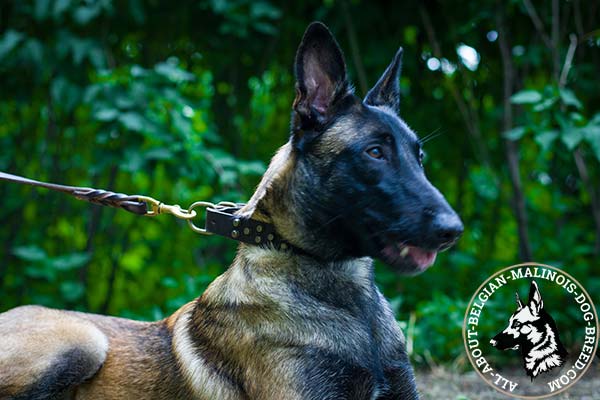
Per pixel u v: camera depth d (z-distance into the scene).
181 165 6.24
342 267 3.45
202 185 6.95
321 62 3.33
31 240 7.36
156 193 7.43
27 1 6.67
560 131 5.78
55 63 6.60
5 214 7.39
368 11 6.85
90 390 3.62
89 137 7.59
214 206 3.65
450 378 5.47
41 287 7.09
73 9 6.36
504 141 6.89
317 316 3.32
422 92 7.48
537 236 7.21
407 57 6.99
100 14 6.70
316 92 3.32
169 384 3.50
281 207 3.38
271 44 7.25
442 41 7.18
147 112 6.15
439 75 7.41
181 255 7.51
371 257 3.35
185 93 7.39
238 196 6.48
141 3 6.65
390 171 3.20
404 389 3.51
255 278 3.38
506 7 6.68
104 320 3.83
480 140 6.98
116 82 6.22
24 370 3.49
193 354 3.48
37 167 7.74
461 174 7.71
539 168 7.73
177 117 6.19
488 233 7.82
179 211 3.66
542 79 7.53
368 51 6.98
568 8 6.65
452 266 6.98
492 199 7.70
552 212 7.49
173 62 7.55
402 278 6.75
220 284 3.53
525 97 5.74
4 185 7.49
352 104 3.33
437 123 7.50
